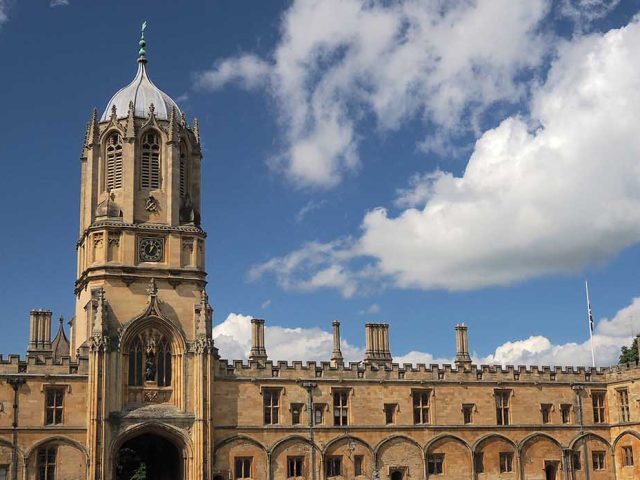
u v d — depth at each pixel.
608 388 95.38
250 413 81.50
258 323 88.69
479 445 88.88
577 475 92.25
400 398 87.25
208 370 79.06
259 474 80.69
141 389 77.38
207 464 77.38
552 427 92.12
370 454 84.81
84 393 75.75
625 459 92.44
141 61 90.19
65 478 73.75
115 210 81.56
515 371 92.38
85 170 87.31
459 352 94.06
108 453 74.56
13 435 73.25
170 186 83.19
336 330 93.19
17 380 74.12
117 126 84.00
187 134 86.81
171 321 79.19
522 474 89.88
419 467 86.38
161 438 84.69
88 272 79.88
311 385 83.94
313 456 82.75
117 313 78.50
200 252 82.88
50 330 94.06
